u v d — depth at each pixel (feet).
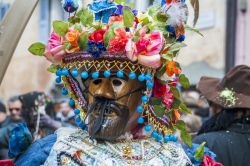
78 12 6.42
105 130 6.26
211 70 24.95
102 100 6.35
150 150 6.47
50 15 22.84
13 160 6.48
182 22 6.54
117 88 6.40
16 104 14.38
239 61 24.70
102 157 6.20
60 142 6.31
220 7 24.88
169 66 6.42
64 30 6.41
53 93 19.06
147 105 6.55
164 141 6.68
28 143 6.46
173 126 6.79
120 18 6.34
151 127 6.62
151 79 6.45
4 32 6.17
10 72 24.47
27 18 6.15
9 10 6.19
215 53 24.93
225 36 24.76
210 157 7.03
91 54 6.29
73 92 6.65
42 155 6.28
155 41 6.25
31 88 24.21
